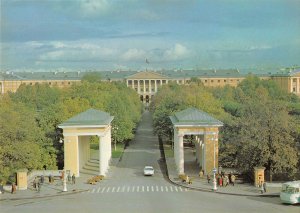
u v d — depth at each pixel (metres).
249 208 79.81
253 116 114.12
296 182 84.81
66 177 115.19
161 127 177.50
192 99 180.12
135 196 93.12
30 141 116.19
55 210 79.69
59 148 131.50
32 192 99.00
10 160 105.31
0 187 101.25
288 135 106.56
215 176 103.31
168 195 94.19
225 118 140.50
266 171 109.94
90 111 127.38
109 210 78.88
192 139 178.50
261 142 105.38
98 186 107.00
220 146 124.44
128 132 175.75
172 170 127.62
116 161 146.62
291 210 78.19
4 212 78.81
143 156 157.12
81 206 82.88
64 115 135.12
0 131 106.50
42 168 125.69
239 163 108.94
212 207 80.75
